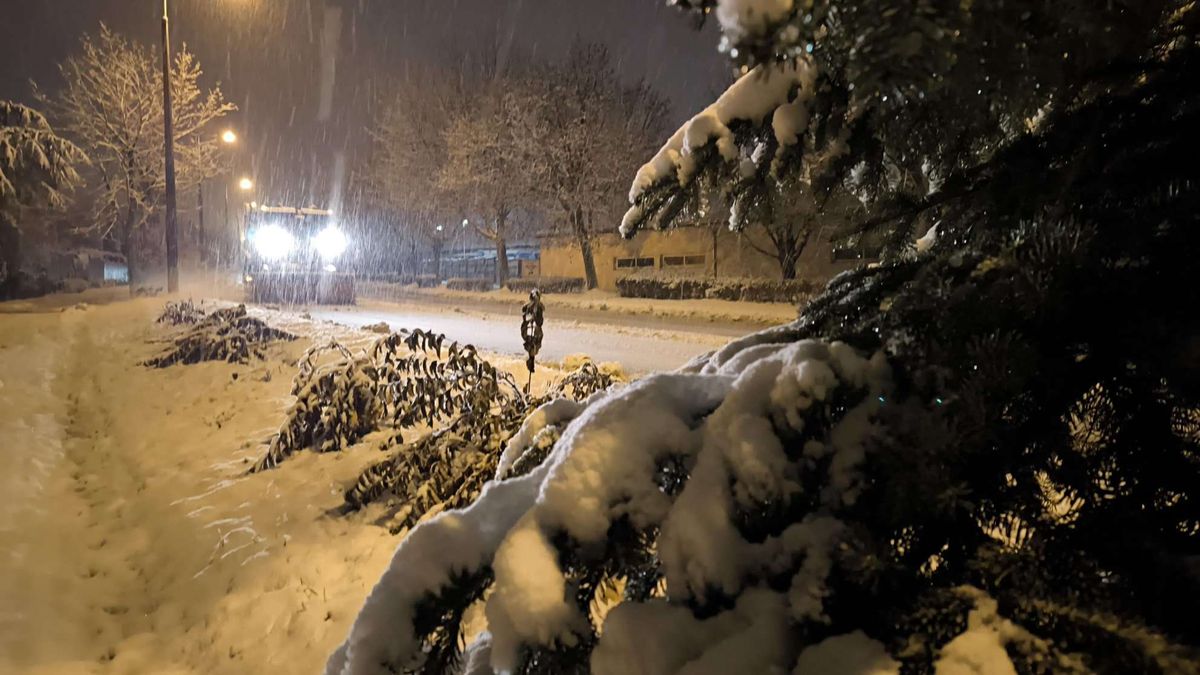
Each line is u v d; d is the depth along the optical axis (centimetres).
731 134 138
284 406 816
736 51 83
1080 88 108
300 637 386
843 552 102
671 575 112
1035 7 85
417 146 4000
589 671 115
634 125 3170
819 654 101
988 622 97
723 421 115
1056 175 113
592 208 3134
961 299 107
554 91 3108
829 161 132
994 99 101
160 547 519
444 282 4456
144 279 4653
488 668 134
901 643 99
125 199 3550
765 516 111
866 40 78
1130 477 107
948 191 125
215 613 419
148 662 389
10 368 1209
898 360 109
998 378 100
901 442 104
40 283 3525
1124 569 99
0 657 371
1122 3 93
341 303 2470
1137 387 105
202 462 679
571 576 118
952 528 108
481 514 129
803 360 111
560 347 1367
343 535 487
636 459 118
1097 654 90
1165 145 108
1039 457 107
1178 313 98
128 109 3203
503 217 3766
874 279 129
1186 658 87
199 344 1183
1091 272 100
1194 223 100
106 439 809
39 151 2984
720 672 102
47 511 593
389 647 121
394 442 617
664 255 2945
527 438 175
